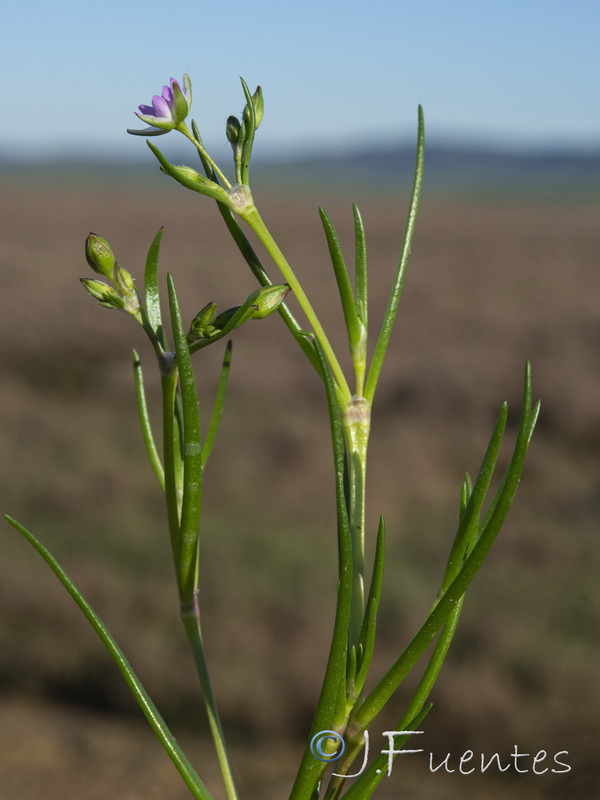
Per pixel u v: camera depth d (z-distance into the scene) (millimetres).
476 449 10805
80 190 116562
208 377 14094
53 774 4809
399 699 5484
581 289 26844
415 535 7992
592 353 16234
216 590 6562
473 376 14008
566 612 6160
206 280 25719
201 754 5219
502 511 802
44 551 879
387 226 55844
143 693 879
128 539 7559
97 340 16984
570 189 172500
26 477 9141
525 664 5543
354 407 1014
